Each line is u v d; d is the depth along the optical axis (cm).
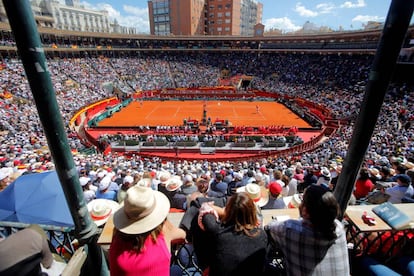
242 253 244
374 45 4819
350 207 357
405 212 350
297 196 622
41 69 204
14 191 467
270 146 2872
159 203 286
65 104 3947
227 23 9481
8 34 4756
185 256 382
